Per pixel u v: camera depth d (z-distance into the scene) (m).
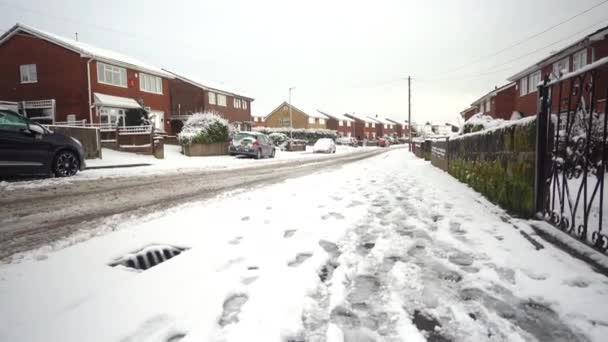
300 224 4.03
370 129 84.50
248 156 20.08
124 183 7.86
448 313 1.99
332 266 2.73
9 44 21.89
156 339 1.75
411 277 2.49
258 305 2.06
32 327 1.89
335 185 7.65
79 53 21.09
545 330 1.81
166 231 3.84
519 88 25.97
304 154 26.12
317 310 2.03
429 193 6.24
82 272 2.73
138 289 2.32
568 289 2.22
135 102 24.62
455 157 8.75
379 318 1.95
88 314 2.01
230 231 3.77
